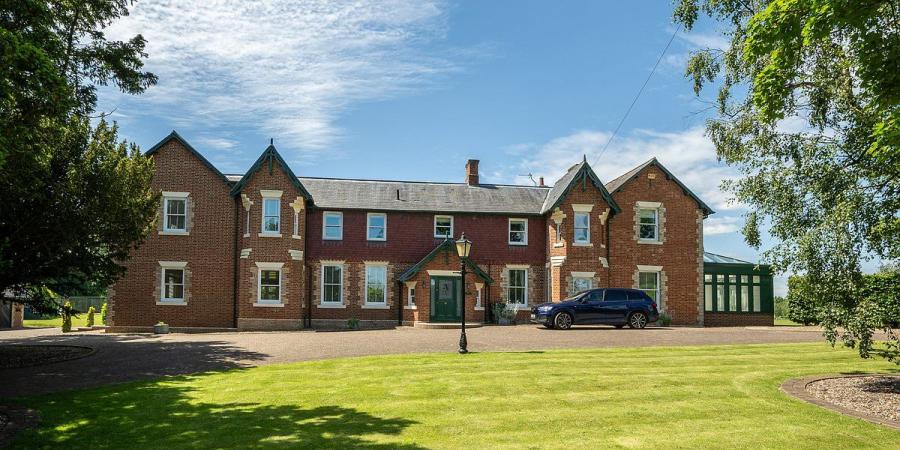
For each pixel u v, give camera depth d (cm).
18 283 1814
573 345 2036
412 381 1347
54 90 1140
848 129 1437
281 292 2964
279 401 1165
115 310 2955
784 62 1116
